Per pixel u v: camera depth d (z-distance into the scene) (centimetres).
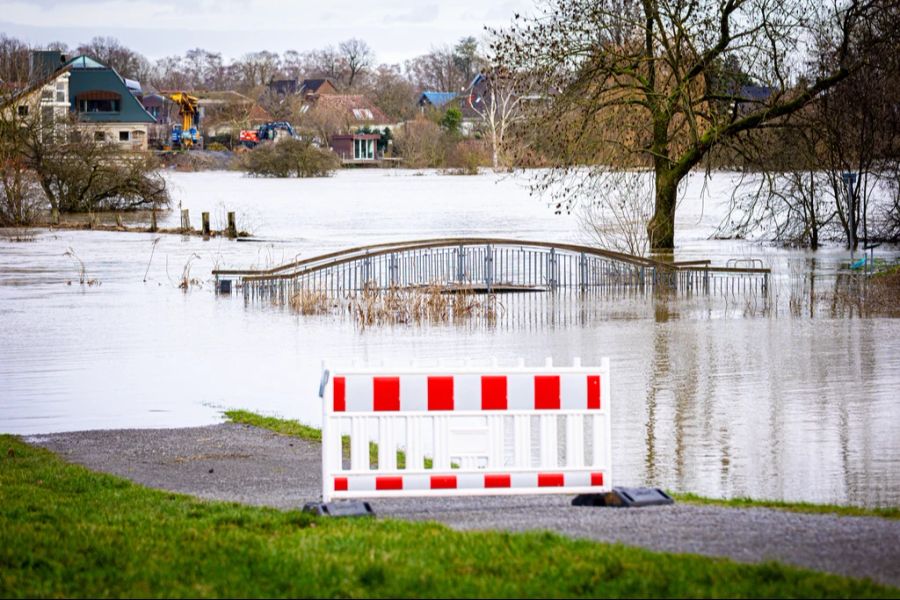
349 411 2319
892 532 2055
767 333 6100
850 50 9250
